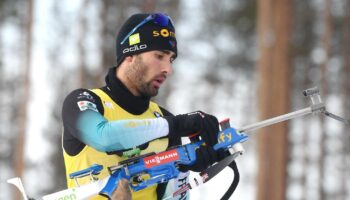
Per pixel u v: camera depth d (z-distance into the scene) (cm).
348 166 5097
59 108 5309
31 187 5031
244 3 4831
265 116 2933
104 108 579
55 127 5253
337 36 4872
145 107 605
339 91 4978
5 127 5572
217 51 5550
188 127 554
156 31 588
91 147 561
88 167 557
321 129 4972
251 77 5472
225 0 5191
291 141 5378
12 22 4797
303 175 5362
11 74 5550
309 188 5547
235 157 562
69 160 574
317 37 4931
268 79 2958
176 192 577
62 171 5078
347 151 5047
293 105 4994
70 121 551
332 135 5109
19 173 3853
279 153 2906
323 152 4975
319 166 4978
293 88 4853
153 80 589
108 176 543
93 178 550
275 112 2931
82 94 565
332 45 4897
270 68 2964
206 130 558
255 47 5169
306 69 5038
